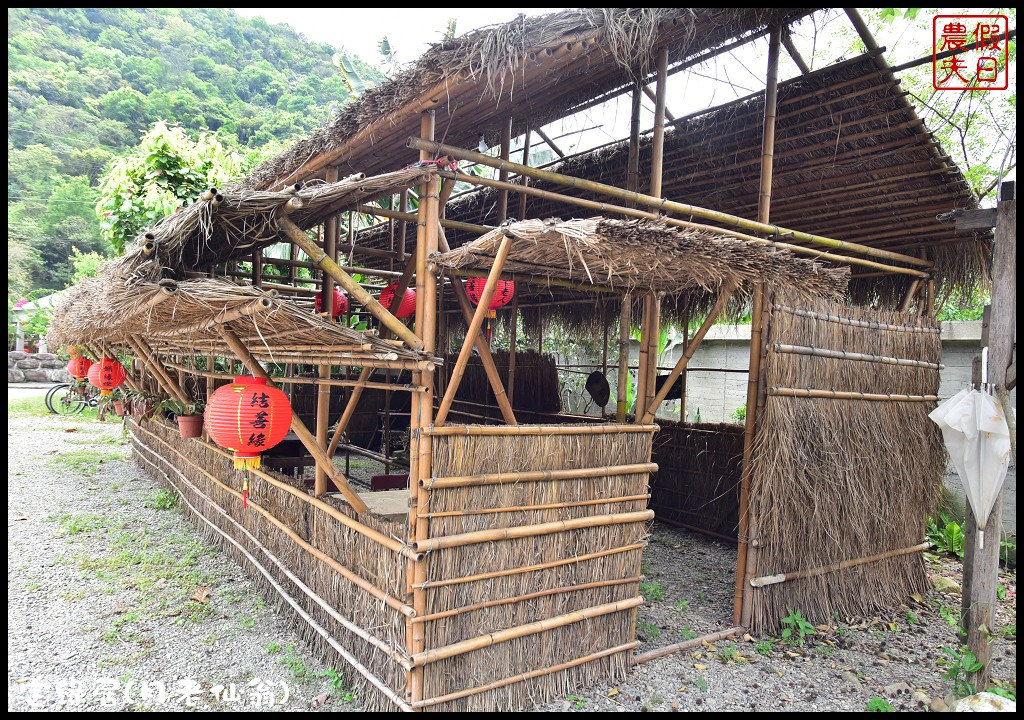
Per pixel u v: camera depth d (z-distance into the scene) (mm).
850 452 3990
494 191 5602
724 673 3199
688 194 5051
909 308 4809
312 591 3314
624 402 3570
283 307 2217
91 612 3615
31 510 5562
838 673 3258
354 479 6711
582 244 2346
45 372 16391
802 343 3727
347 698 2842
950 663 3387
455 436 2576
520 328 8234
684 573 4758
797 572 3766
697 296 6348
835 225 4957
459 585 2619
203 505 5145
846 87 3715
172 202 6871
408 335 2598
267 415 2820
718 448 5633
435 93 2619
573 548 2961
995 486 3068
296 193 2428
